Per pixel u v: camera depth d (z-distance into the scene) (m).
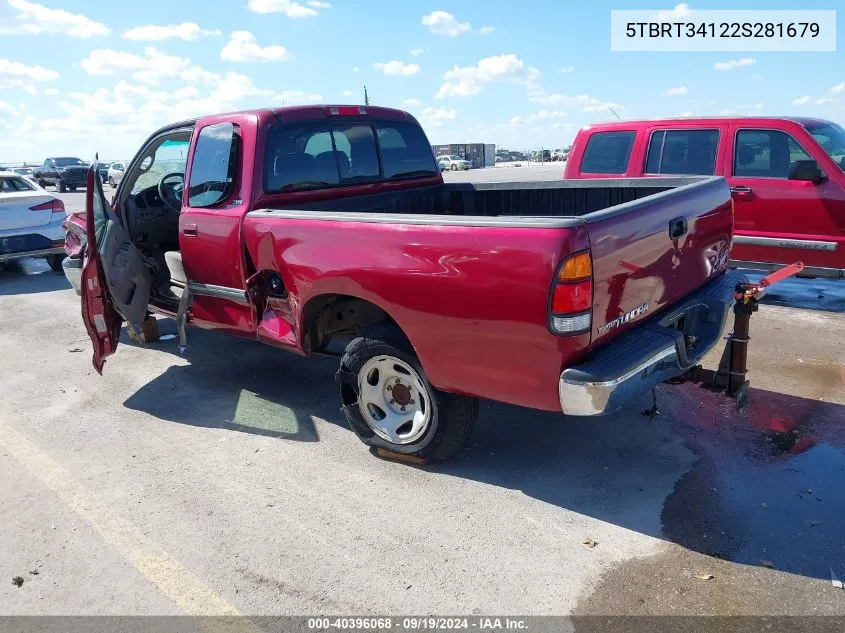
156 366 5.82
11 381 5.61
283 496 3.63
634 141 7.69
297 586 2.91
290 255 3.93
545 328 2.90
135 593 2.91
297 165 4.59
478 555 3.07
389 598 2.82
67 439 4.43
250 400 4.99
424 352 3.41
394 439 3.89
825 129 6.88
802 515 3.27
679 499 3.46
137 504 3.60
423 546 3.15
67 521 3.46
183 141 5.16
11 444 4.39
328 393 5.08
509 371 3.11
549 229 2.83
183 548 3.21
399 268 3.35
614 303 3.10
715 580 2.83
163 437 4.42
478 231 3.04
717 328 3.88
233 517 3.45
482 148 59.97
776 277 3.87
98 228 4.67
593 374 2.89
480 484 3.69
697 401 4.61
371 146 5.16
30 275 10.75
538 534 3.21
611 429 4.27
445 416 3.61
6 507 3.62
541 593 2.81
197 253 4.66
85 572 3.06
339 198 4.90
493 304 3.04
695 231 3.76
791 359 5.36
